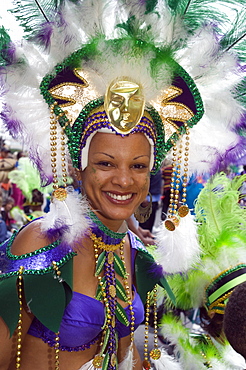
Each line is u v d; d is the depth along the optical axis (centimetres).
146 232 314
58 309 115
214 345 168
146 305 157
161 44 122
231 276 162
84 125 123
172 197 142
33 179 479
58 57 118
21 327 120
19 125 120
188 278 168
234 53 128
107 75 119
